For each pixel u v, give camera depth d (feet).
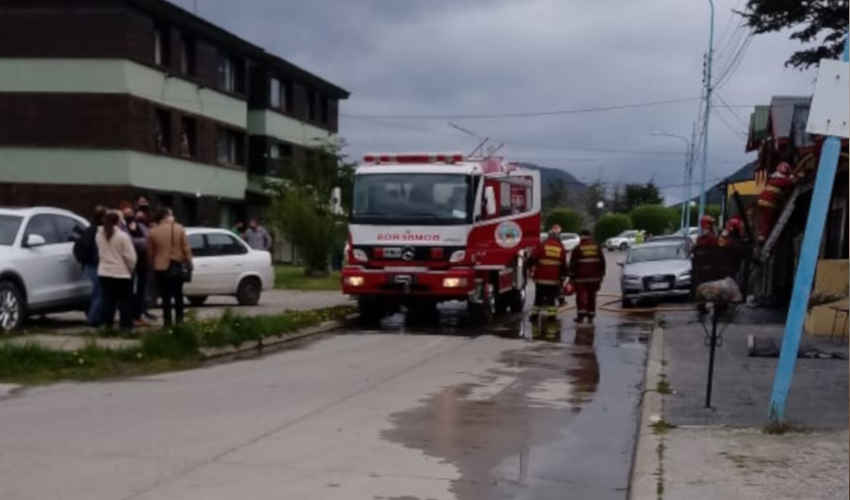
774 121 76.28
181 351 44.88
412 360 46.55
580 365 46.16
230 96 145.28
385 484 23.80
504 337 57.88
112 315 49.44
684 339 53.88
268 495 22.56
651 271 80.59
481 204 63.26
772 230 61.36
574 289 68.28
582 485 24.47
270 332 52.90
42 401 34.01
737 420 30.91
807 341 52.03
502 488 23.90
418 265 61.00
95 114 118.11
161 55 128.47
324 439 28.40
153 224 52.42
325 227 111.14
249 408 33.06
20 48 118.93
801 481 23.34
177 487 23.00
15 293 48.98
